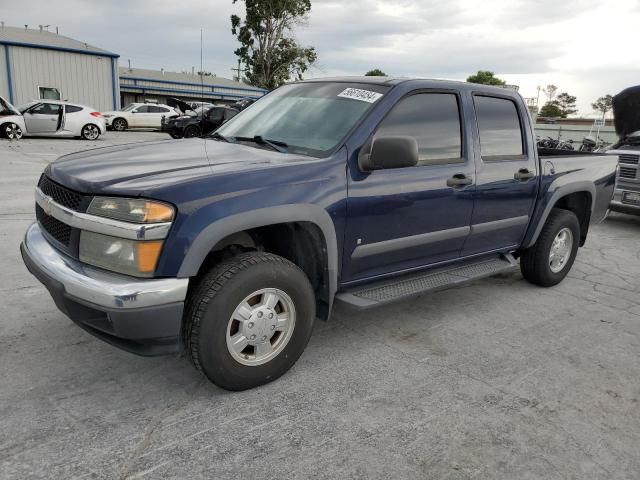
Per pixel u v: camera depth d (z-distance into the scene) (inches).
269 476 91.0
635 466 99.8
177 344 104.7
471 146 155.8
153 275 99.1
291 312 118.9
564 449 103.4
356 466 94.9
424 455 99.0
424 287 145.9
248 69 2005.4
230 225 104.0
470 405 117.0
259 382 117.6
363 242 131.1
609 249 276.4
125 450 95.3
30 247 116.8
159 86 1736.0
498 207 166.9
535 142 181.6
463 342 150.3
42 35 1256.8
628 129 351.6
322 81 156.8
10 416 102.9
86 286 98.7
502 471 96.0
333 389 120.4
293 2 1849.2
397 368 132.2
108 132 1019.9
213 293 105.7
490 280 211.0
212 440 99.7
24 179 386.9
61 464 90.6
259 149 133.2
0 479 86.1
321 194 118.2
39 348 130.4
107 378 119.0
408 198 136.8
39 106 751.1
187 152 128.3
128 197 99.0
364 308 129.3
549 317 173.8
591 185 204.2
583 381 131.2
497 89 169.0
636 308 187.3
